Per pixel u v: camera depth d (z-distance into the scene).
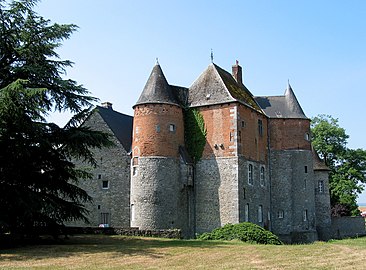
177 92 36.03
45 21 22.80
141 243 22.61
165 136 32.97
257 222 34.97
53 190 22.14
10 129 19.98
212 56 37.03
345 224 45.38
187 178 33.41
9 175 20.44
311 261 16.33
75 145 21.48
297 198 38.59
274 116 39.53
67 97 22.22
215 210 33.00
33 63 22.12
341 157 51.62
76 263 16.09
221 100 34.12
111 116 39.72
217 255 18.06
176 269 14.82
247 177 34.09
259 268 14.87
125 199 35.84
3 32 21.36
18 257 17.42
